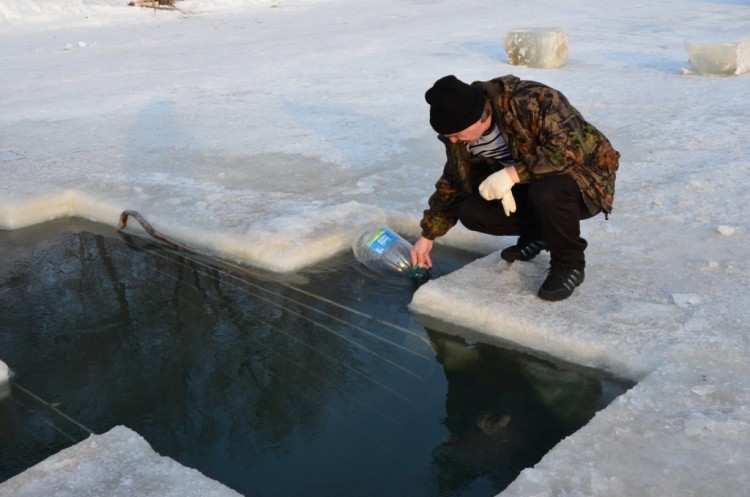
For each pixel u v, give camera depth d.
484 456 2.64
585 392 2.95
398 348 3.35
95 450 2.53
